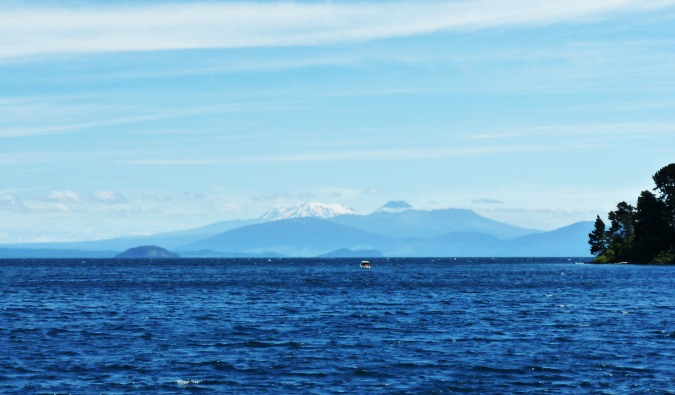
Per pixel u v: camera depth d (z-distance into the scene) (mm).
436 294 166375
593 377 64750
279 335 91375
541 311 120562
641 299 144625
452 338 88000
